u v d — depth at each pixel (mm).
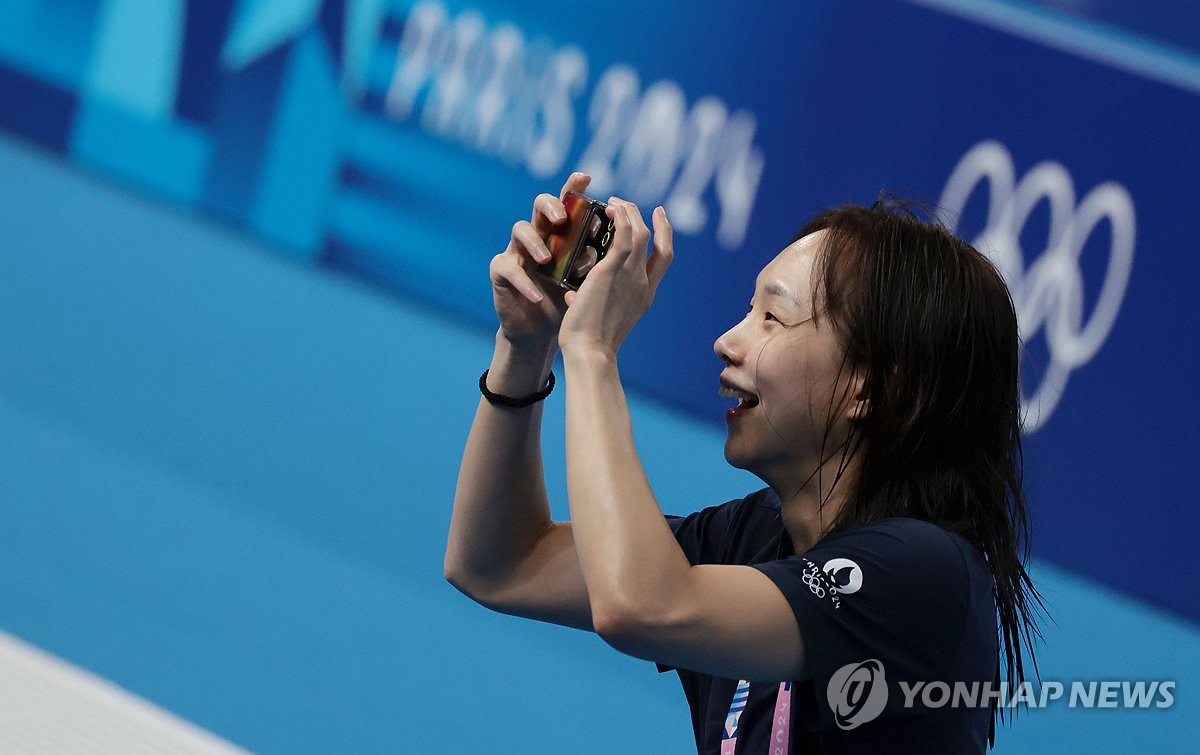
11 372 18391
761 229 20109
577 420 5441
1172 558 18828
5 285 20391
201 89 23359
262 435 18031
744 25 20016
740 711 6008
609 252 5715
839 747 5418
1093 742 15312
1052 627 17453
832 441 5863
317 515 16562
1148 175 18688
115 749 9711
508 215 21391
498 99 21422
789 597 5273
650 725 14078
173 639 13758
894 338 5762
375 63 22250
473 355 21016
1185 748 15625
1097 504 18953
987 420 5988
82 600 14078
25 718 9750
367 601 15117
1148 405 18828
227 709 12867
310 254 22641
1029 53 18969
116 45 23875
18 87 24344
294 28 22734
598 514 5184
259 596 14766
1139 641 17766
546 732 13602
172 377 18969
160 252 22062
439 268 21875
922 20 19312
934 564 5383
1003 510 6031
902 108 19484
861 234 5926
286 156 22844
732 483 18859
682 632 5090
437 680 14055
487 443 6512
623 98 20625
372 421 18844
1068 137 18891
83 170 23953
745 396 5965
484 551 6641
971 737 5559
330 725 12992
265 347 20109
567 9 20859
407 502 17203
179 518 15930
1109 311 18859
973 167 19234
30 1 24250
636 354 20531
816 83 19797
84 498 15938
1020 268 19016
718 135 20219
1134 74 18656
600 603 5074
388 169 22141
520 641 15047
